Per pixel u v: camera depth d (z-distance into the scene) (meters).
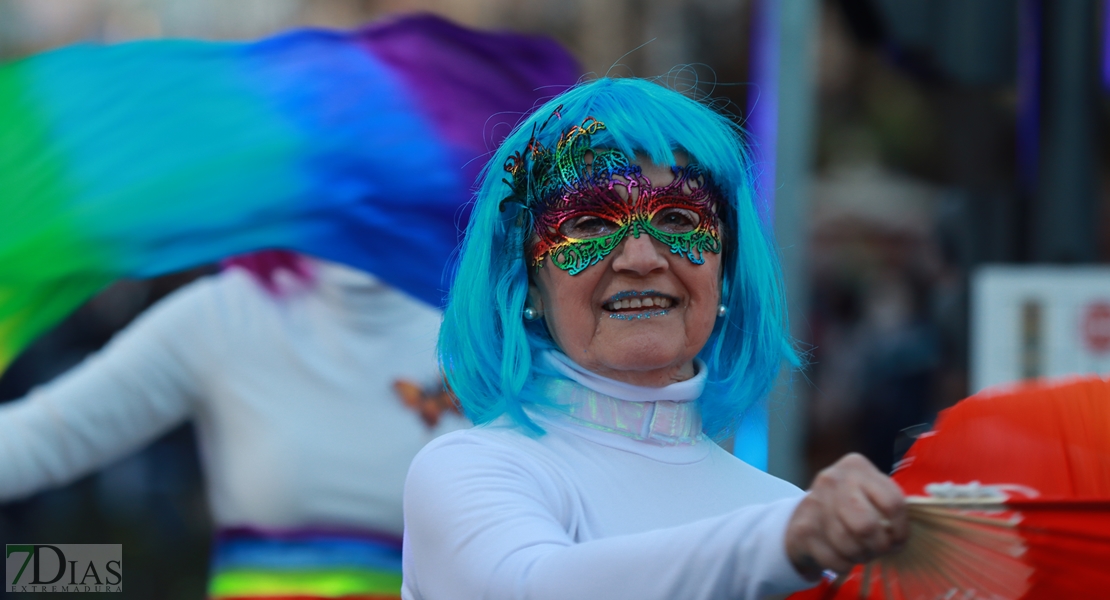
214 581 9.55
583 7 26.22
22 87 11.27
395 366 9.75
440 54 11.43
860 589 4.62
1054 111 12.06
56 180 11.26
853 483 3.71
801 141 10.45
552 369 5.34
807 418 19.89
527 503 4.56
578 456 5.08
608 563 3.99
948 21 11.72
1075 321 10.55
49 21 24.67
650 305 5.21
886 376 18.48
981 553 4.29
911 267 22.36
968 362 13.48
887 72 29.62
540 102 11.68
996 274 10.77
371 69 11.34
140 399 9.69
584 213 5.16
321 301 9.88
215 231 11.07
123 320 20.98
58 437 9.58
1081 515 4.16
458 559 4.39
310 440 9.46
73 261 11.27
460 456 4.78
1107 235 22.55
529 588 4.09
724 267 5.88
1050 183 12.12
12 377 20.34
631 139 5.20
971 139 12.41
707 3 25.56
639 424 5.27
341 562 9.41
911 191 29.22
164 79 11.30
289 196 10.89
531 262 5.36
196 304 9.85
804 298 10.43
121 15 24.70
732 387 5.86
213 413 9.75
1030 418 4.91
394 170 11.01
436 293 10.54
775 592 3.87
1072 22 11.95
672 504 5.06
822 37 27.75
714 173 5.37
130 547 20.89
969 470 4.90
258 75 11.25
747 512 3.97
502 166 5.48
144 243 11.18
